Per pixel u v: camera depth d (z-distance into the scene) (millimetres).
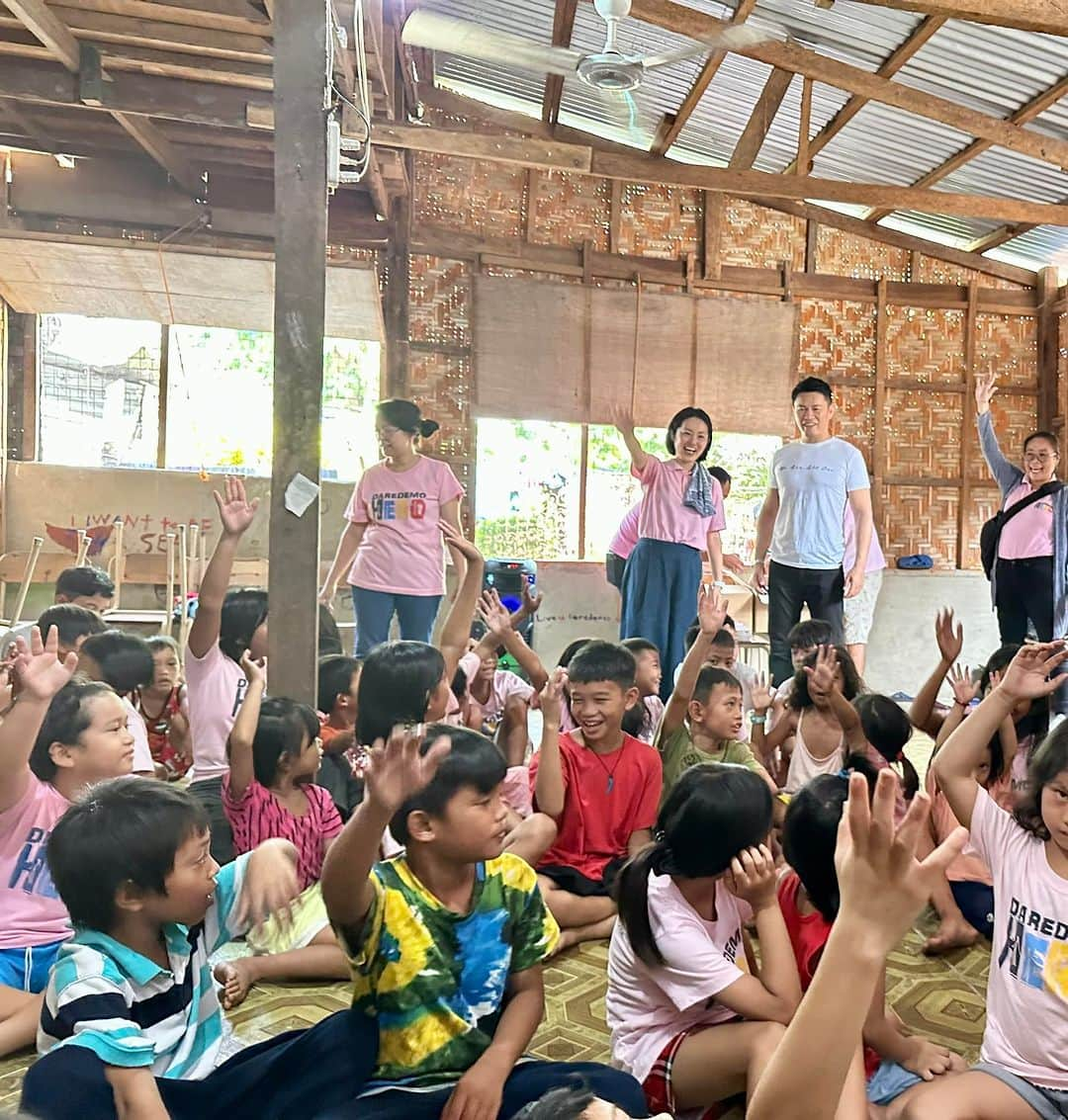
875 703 2623
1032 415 7109
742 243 6730
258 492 5934
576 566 6426
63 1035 1203
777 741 3207
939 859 848
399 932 1354
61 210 5461
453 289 6234
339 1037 1369
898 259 6977
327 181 2711
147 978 1291
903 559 6879
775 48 4641
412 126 4707
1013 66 4891
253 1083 1340
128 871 1232
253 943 2037
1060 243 6625
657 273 6574
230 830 2209
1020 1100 1401
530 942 1451
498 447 6426
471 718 2902
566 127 6523
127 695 2609
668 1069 1505
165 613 5336
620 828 2400
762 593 4500
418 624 3717
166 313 5605
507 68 5879
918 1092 1424
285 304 2637
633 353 6473
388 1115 1292
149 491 5789
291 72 2639
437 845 1359
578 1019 1913
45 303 5492
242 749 2105
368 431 6215
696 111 6105
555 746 2322
